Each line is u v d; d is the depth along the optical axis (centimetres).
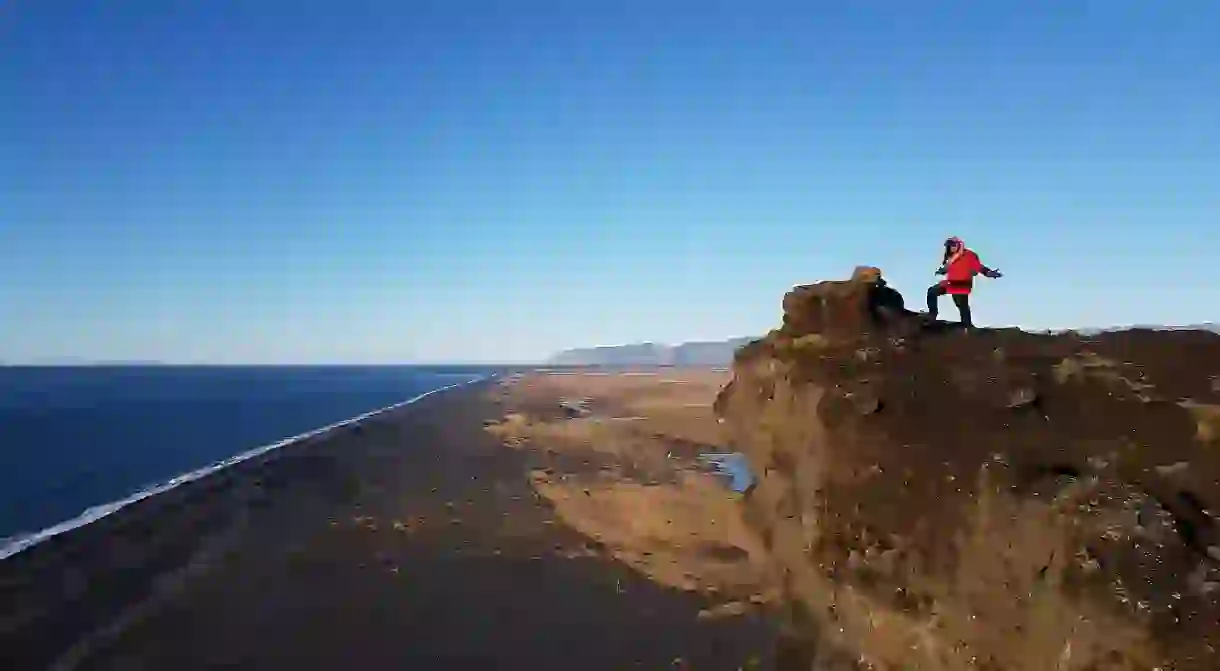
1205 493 827
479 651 1356
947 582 934
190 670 1279
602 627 1459
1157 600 676
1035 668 770
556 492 2686
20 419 6538
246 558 1928
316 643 1391
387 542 2077
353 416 6956
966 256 1599
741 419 2069
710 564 1805
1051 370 1170
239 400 9600
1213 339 1239
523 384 11606
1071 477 871
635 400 7400
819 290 1727
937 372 1262
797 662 1232
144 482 3238
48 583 1722
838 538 1178
